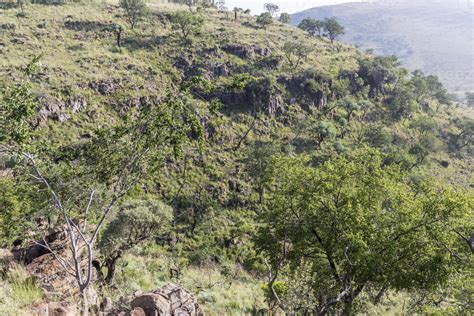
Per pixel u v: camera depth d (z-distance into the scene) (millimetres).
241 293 23406
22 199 12414
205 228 55562
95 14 102688
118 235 20484
